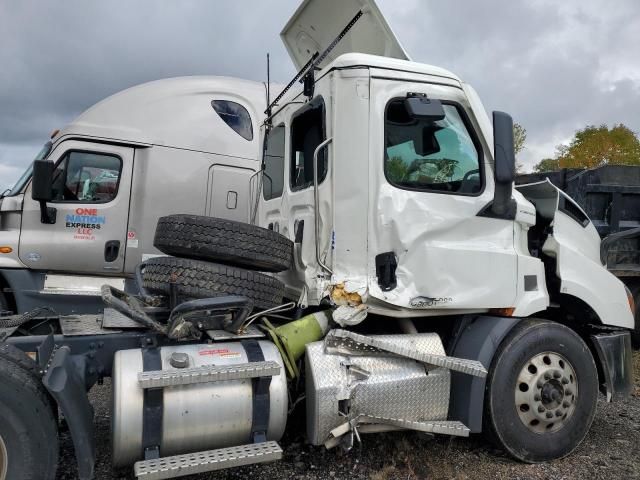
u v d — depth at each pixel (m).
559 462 4.08
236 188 8.09
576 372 4.16
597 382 4.25
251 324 3.65
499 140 3.67
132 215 7.50
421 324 4.10
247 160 8.17
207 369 3.05
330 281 3.60
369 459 3.97
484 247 3.87
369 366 3.51
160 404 2.96
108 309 3.79
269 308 3.60
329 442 3.38
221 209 7.98
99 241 7.32
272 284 3.60
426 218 3.67
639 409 5.39
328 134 3.73
